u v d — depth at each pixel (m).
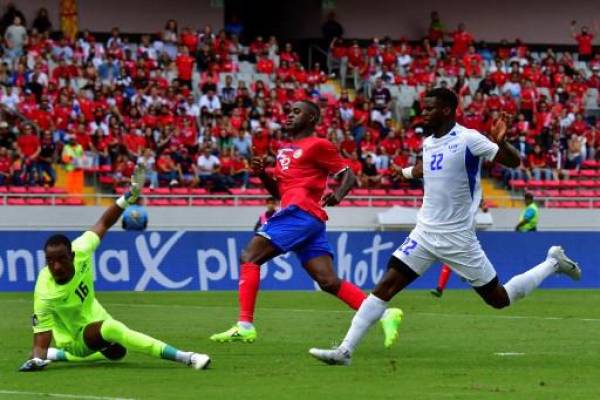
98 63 104.25
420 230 32.41
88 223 92.62
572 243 75.19
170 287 68.44
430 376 30.50
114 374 30.58
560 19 137.25
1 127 93.81
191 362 31.09
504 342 39.88
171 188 95.62
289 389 27.95
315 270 36.22
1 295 63.56
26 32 104.88
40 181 93.31
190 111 103.12
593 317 50.75
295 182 36.31
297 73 112.75
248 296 35.94
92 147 96.50
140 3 120.00
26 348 37.41
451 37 129.88
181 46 109.44
